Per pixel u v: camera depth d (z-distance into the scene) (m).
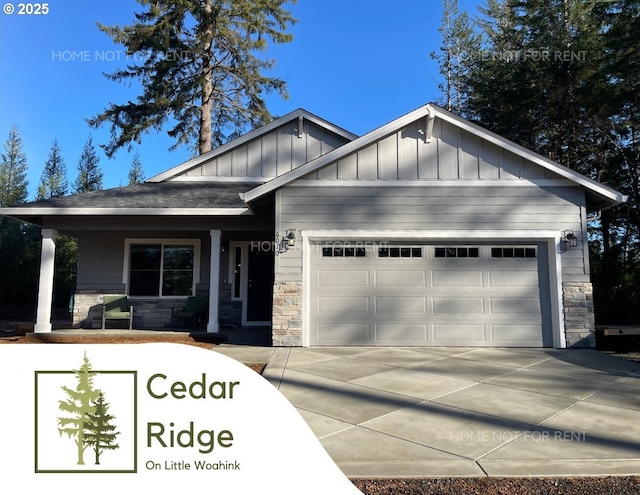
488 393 5.89
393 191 9.49
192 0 18.16
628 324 12.00
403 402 5.50
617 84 16.42
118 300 11.94
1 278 22.62
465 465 3.74
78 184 36.59
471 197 9.45
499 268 9.42
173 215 10.38
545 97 18.22
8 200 30.25
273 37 19.69
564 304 9.18
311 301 9.38
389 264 9.46
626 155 16.30
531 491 3.33
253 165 13.56
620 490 3.34
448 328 9.29
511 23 24.00
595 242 18.55
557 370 7.21
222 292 12.57
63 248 24.36
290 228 9.45
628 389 6.14
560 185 9.43
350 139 13.61
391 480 3.51
